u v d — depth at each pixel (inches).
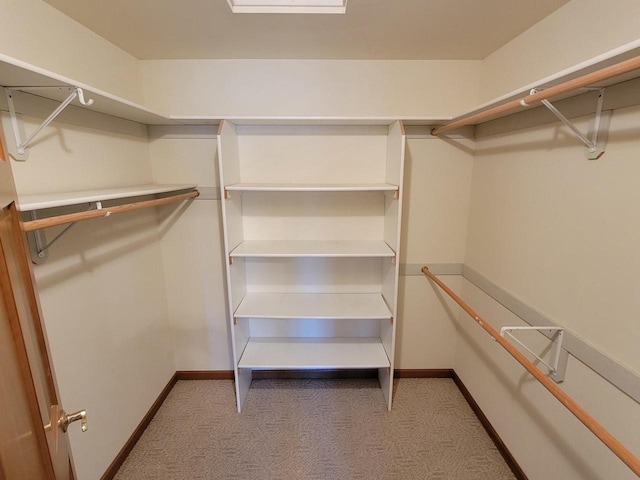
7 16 44.1
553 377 51.8
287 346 89.0
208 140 81.5
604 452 42.9
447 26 59.1
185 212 85.1
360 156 83.2
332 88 78.9
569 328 49.2
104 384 62.2
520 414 62.2
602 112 42.5
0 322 21.4
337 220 86.2
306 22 57.2
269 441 73.0
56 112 42.7
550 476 53.6
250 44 67.9
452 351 94.1
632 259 38.8
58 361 51.0
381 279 89.7
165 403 85.4
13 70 35.5
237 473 65.2
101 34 62.4
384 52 72.6
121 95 70.2
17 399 22.8
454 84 78.7
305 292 90.5
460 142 81.7
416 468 66.1
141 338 76.0
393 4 51.0
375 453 69.7
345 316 77.0
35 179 47.5
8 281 23.1
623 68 29.2
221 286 89.0
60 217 39.0
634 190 38.5
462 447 71.1
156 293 83.7
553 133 52.5
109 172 65.0
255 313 78.4
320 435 74.5
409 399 86.5
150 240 81.1
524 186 60.6
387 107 79.7
